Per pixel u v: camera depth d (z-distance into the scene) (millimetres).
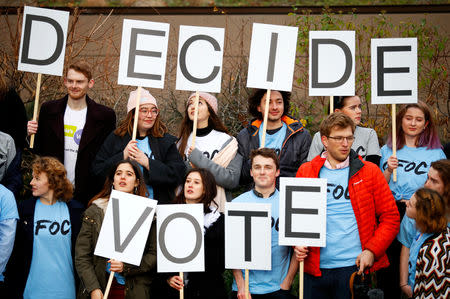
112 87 7711
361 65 7895
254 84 4836
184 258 4199
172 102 7715
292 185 4180
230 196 4984
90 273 4348
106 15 8805
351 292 4145
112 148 4996
